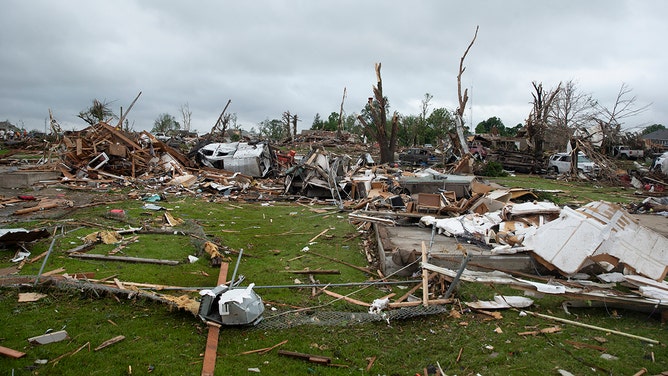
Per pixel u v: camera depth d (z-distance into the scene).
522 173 29.31
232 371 4.01
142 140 20.41
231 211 12.59
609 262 6.23
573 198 16.67
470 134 46.12
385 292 6.15
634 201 16.34
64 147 18.91
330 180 15.54
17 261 6.77
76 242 7.97
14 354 4.06
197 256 7.60
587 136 27.92
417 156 32.22
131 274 6.53
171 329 4.80
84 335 4.56
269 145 23.00
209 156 21.41
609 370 4.08
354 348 4.53
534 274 6.64
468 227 8.20
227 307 4.77
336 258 7.80
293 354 4.32
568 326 5.03
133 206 12.26
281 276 6.79
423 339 4.73
